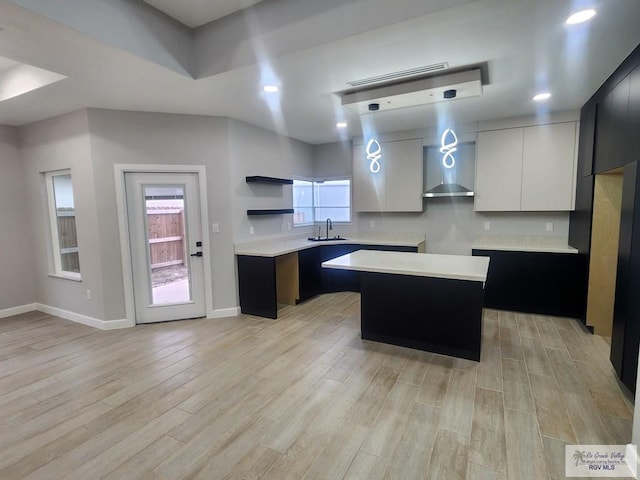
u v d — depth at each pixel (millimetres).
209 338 3639
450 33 2238
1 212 4461
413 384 2664
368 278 3445
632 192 2418
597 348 3260
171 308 4211
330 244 5355
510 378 2729
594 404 2367
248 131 4535
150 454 1960
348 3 2242
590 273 3562
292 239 5543
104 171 3846
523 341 3434
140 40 2500
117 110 3824
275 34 2529
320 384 2686
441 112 4105
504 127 4383
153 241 4117
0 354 3330
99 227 3883
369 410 2342
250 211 4531
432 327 3184
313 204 6137
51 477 1809
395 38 2291
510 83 3156
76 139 3889
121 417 2309
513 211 4723
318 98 3496
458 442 2014
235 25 2689
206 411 2361
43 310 4715
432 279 3145
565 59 2645
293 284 4805
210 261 4227
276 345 3438
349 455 1931
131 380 2793
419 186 5051
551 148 4168
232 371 2914
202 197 4141
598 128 3336
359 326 3955
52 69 2695
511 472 1785
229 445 2025
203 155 4121
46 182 4500
